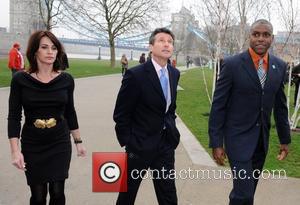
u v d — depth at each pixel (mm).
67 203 4434
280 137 3910
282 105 3775
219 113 3602
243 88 3498
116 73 32719
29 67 3396
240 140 3564
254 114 3555
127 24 42250
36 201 3455
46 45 3348
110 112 11055
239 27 11703
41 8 38000
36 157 3367
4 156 6105
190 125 9531
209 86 22438
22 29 71562
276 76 3537
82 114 10633
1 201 4410
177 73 3582
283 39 10906
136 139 3484
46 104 3344
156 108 3434
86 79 23750
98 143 7246
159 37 3387
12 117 3336
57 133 3412
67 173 3498
